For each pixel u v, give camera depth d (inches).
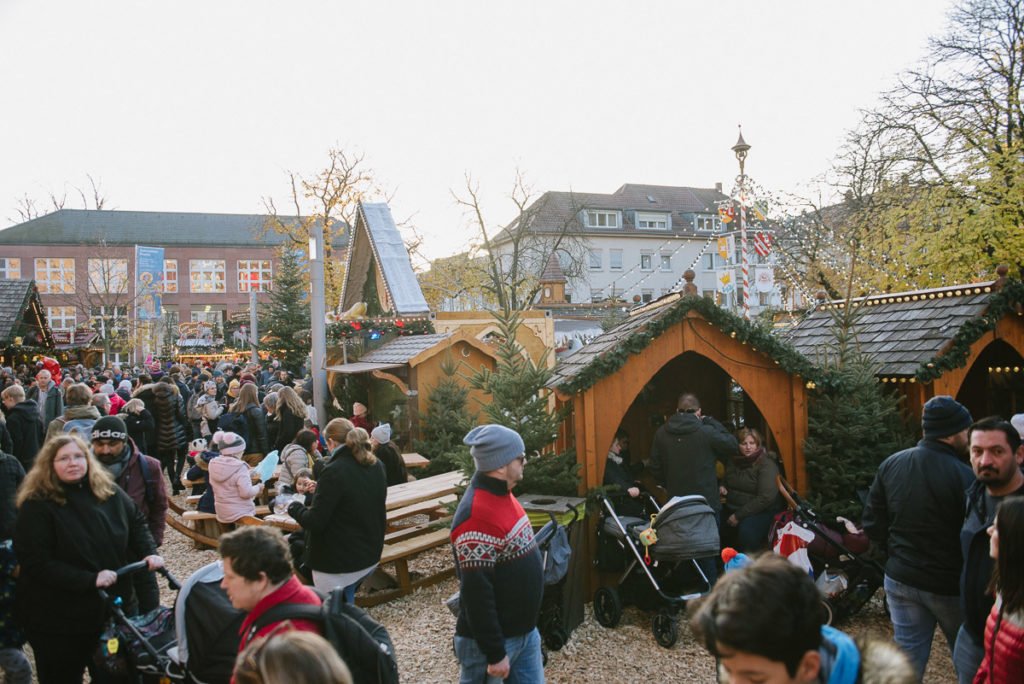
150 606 182.1
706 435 259.3
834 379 278.8
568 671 213.3
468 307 1562.5
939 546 163.5
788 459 283.0
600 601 247.1
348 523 204.2
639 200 2623.0
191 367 1146.7
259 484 386.6
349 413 619.2
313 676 77.4
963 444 170.7
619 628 244.4
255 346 1042.7
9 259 2465.6
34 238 2485.2
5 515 185.3
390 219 860.0
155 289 1686.8
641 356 272.2
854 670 70.2
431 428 485.4
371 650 117.0
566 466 258.8
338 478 202.5
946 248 724.0
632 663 218.2
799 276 837.8
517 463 153.7
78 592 159.3
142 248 1637.6
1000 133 783.7
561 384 258.4
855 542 240.7
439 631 246.1
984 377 363.6
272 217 1537.9
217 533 349.4
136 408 419.5
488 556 146.5
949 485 163.2
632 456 353.7
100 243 1878.7
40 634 160.4
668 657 221.9
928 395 295.1
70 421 311.0
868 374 283.7
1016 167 687.7
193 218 2822.3
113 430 222.2
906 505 167.6
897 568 169.0
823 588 237.0
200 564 329.4
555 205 2447.1
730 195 711.1
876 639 76.0
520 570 150.4
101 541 164.6
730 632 67.2
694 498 240.2
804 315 404.5
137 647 152.3
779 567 70.0
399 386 502.3
